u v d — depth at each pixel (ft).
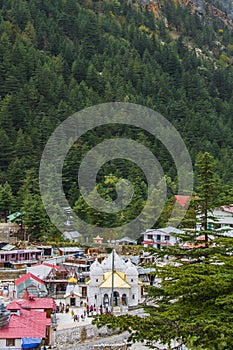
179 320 114.93
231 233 258.16
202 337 109.70
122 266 328.29
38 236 464.24
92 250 446.60
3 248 428.97
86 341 249.55
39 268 358.84
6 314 229.45
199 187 141.28
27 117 647.97
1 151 576.61
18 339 221.46
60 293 341.62
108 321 118.11
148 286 132.67
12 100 645.51
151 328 117.19
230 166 626.23
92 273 312.91
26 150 576.61
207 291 118.52
